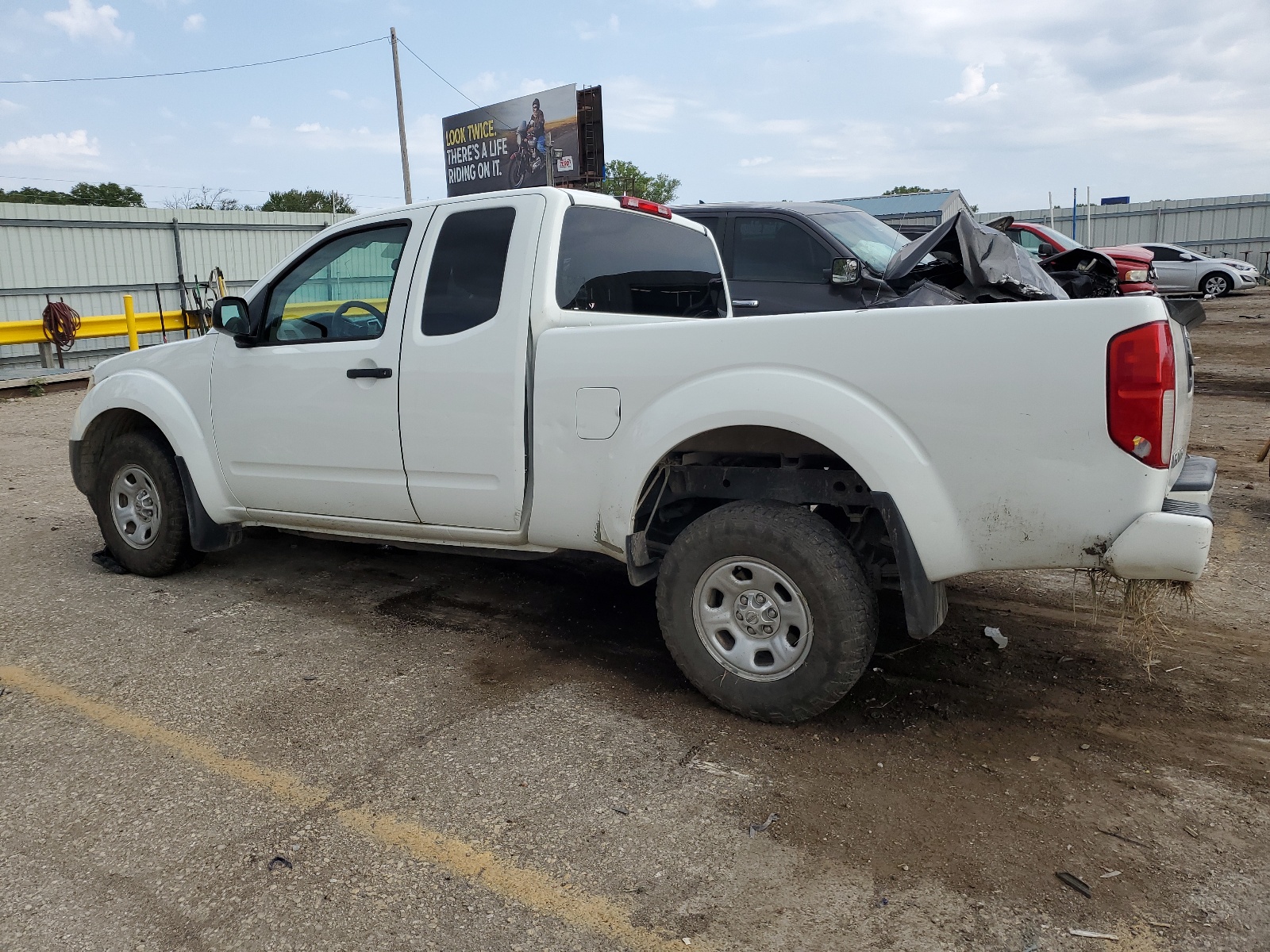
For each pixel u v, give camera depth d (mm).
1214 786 2969
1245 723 3393
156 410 4910
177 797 2961
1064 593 4809
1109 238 39438
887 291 6668
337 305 4375
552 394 3693
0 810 2895
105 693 3730
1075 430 2807
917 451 3020
